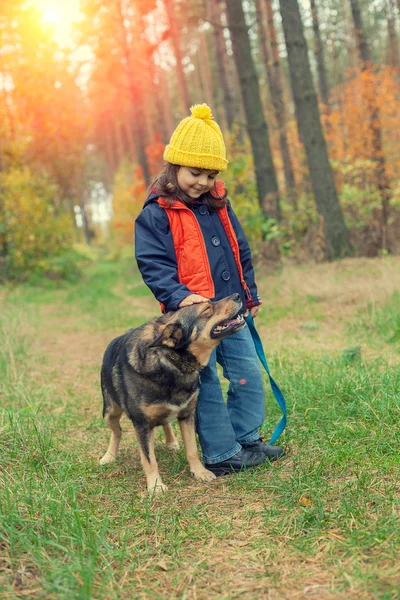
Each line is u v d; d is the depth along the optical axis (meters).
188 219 3.45
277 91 19.11
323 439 3.90
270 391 5.06
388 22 25.50
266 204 13.71
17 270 18.69
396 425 3.91
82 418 5.22
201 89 39.78
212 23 13.55
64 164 29.19
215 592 2.33
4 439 4.26
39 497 3.17
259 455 3.75
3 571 2.48
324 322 8.27
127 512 3.15
